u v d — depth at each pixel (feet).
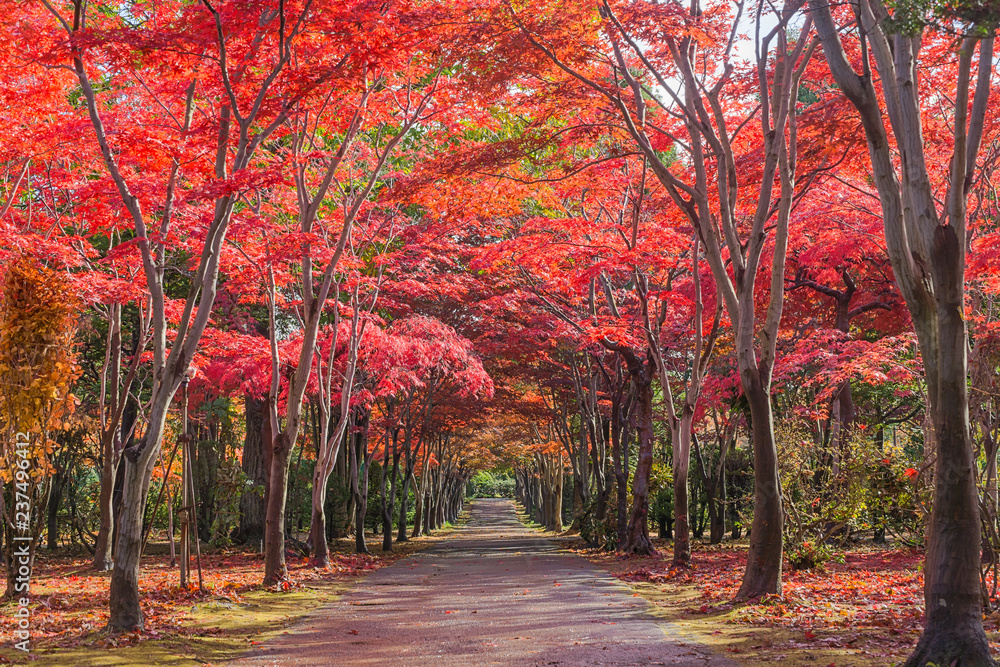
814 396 80.89
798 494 57.77
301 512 113.70
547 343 86.58
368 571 65.16
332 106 51.72
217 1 34.99
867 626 31.04
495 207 53.93
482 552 95.66
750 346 39.81
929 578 23.53
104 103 48.88
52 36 34.55
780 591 39.19
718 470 96.37
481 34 38.63
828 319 86.43
